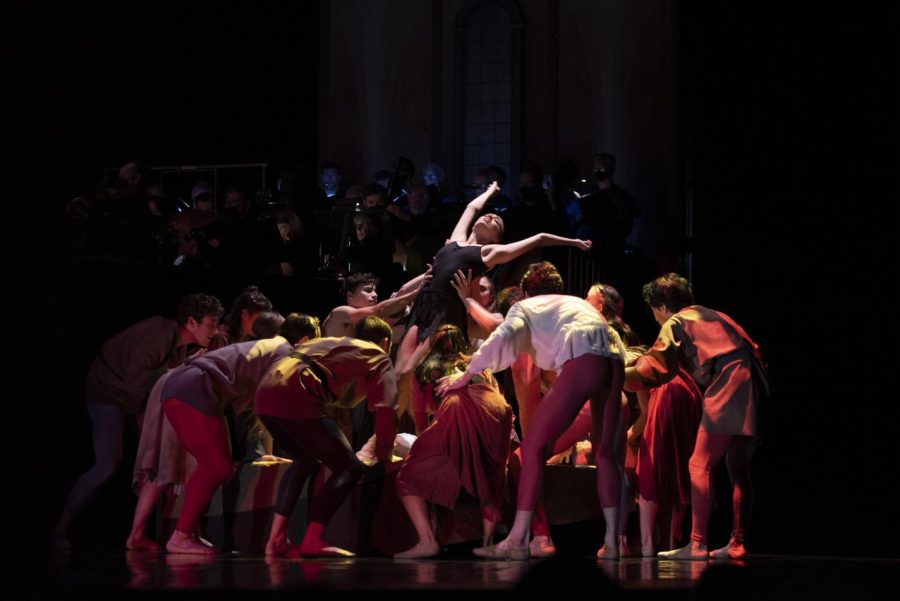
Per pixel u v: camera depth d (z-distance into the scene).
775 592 3.55
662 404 6.55
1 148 9.55
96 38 12.20
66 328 6.48
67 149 10.12
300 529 6.37
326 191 11.65
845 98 13.29
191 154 13.94
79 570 4.27
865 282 13.16
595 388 5.62
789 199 13.43
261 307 6.31
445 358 6.37
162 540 6.29
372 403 6.00
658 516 6.67
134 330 6.24
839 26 13.30
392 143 15.43
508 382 7.23
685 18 13.88
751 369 6.18
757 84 13.55
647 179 14.24
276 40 14.81
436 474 6.11
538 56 15.02
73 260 6.56
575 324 5.66
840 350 13.14
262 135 14.73
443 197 12.04
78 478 6.41
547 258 9.48
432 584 3.73
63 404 6.41
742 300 13.45
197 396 5.75
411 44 15.41
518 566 4.83
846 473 12.80
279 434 5.79
